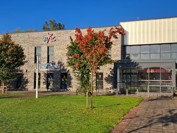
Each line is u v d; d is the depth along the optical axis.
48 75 37.00
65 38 36.25
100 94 28.59
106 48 15.66
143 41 33.34
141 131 9.37
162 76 28.94
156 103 19.17
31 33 38.16
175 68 29.09
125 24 34.03
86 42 15.49
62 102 18.50
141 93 28.81
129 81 30.25
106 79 32.88
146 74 29.62
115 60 31.69
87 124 10.25
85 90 16.42
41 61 37.44
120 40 33.12
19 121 10.77
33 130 9.07
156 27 32.97
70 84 35.44
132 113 13.82
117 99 21.70
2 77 29.06
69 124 10.23
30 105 16.56
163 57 32.81
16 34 38.84
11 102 17.97
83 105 16.81
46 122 10.60
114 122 10.86
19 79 38.31
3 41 29.30
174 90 27.64
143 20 33.41
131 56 33.94
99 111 14.12
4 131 8.89
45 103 17.80
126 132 9.19
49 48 37.34
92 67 16.02
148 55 33.38
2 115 12.34
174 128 9.91
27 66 38.03
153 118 12.15
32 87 37.62
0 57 28.73
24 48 38.34
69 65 23.50
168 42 32.44
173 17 32.34
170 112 14.17
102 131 9.05
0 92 30.86
